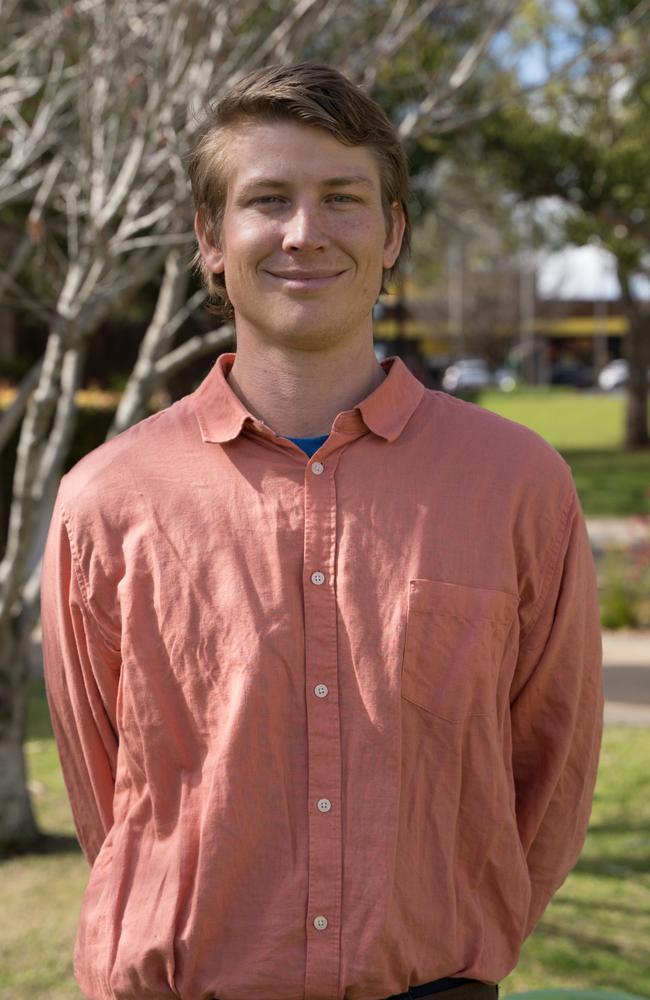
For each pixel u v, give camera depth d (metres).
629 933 4.29
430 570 1.71
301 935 1.62
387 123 1.83
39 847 5.14
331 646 1.68
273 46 4.50
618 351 75.50
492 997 1.75
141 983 1.67
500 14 4.85
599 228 14.90
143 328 18.61
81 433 12.02
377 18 5.59
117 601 1.77
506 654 1.80
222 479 1.76
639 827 5.30
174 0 4.25
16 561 4.76
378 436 1.76
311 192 1.74
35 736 6.89
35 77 5.07
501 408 42.31
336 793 1.65
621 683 7.87
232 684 1.68
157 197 5.01
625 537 13.78
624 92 11.93
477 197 17.95
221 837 1.65
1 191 4.84
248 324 1.82
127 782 1.78
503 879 1.75
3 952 4.14
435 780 1.69
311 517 1.72
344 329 1.77
